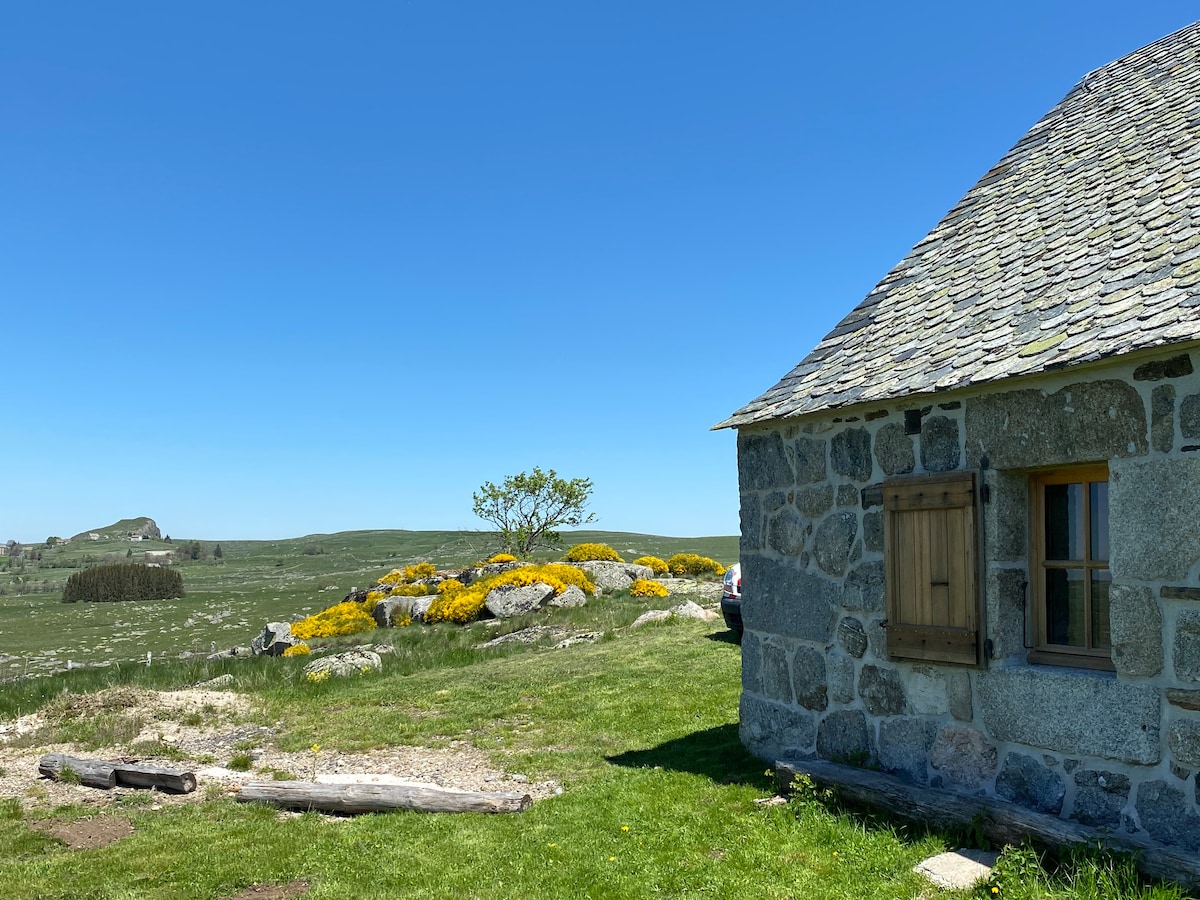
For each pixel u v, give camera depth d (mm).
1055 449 5418
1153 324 4930
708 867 5277
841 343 7777
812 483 7191
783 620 7449
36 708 11922
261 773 8273
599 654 14078
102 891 5168
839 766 6566
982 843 5254
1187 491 4773
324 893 5094
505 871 5355
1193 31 8523
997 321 6332
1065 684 5312
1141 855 4570
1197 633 4703
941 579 6039
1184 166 6422
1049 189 7629
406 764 8438
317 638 23016
